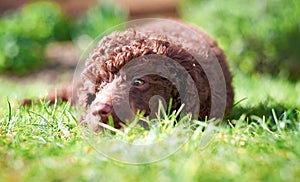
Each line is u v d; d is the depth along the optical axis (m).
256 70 11.80
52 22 16.08
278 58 11.75
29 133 4.94
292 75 11.86
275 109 6.32
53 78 13.29
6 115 5.55
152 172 3.63
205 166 3.70
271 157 3.96
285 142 4.33
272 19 11.72
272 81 10.21
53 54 15.19
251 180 3.44
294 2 11.76
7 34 14.05
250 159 3.91
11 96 7.67
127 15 17.92
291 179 3.49
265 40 11.70
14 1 19.06
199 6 12.33
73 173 3.62
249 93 8.15
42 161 3.90
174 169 3.67
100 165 3.82
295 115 5.74
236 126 4.86
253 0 11.75
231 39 11.65
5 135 4.83
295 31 11.77
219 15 11.73
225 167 3.71
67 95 7.29
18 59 13.86
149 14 18.58
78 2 19.34
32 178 3.55
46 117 5.52
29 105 7.04
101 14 15.76
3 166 3.88
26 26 14.47
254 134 4.78
